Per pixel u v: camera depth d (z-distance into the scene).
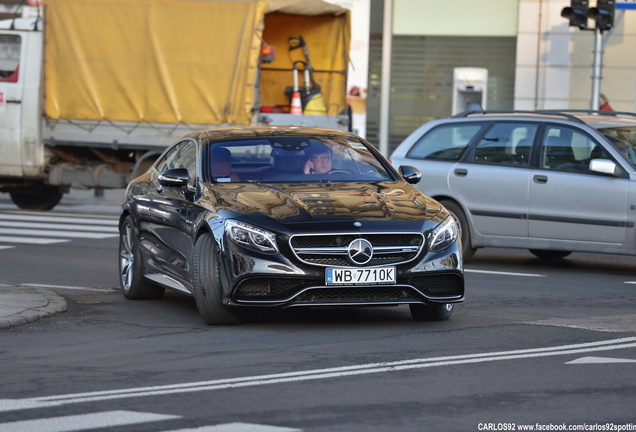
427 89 61.84
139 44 43.88
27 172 46.09
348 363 17.33
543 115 31.19
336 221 19.91
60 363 17.61
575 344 19.00
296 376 16.36
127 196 25.72
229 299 19.98
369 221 20.00
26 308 22.38
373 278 19.78
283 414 13.98
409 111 62.12
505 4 60.69
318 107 45.53
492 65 61.09
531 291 26.34
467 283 27.73
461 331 20.36
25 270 29.95
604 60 59.38
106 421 13.66
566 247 29.98
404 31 61.72
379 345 18.91
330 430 13.16
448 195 31.80
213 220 20.48
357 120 62.22
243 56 42.69
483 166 31.34
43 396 15.18
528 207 30.44
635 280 28.70
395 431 13.10
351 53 62.00
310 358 17.78
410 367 16.95
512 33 60.78
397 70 62.00
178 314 22.69
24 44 45.75
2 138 46.09
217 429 13.20
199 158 22.72
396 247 20.00
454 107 61.69
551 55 60.12
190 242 21.53
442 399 14.77
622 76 59.25
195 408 14.36
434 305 20.58
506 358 17.67
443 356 17.88
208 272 20.53
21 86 45.78
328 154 23.12
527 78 60.50
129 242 25.11
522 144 30.98
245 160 22.69
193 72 43.22
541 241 30.36
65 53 45.00
